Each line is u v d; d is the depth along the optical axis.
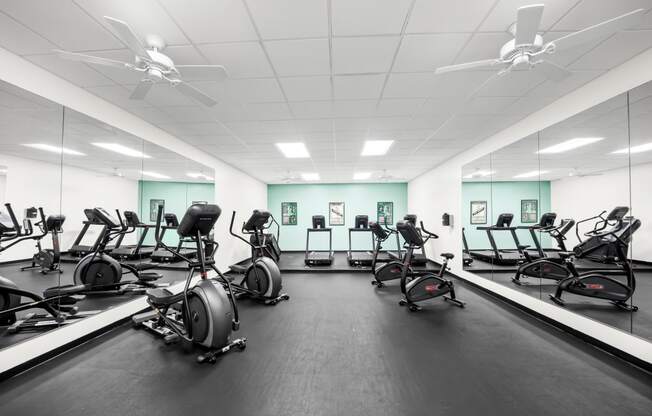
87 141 2.98
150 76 1.95
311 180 8.68
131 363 2.17
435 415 1.59
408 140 4.41
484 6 1.63
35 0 1.54
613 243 2.59
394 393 1.79
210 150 4.92
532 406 1.67
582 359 2.23
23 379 1.95
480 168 4.57
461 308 3.57
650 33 1.87
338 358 2.26
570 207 3.07
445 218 5.73
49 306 2.53
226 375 2.01
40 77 2.27
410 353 2.34
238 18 1.71
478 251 4.59
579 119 2.72
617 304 2.55
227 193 6.01
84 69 2.30
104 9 1.62
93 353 2.34
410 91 2.73
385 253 7.74
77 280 3.01
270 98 2.87
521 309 3.48
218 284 2.48
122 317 2.96
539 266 3.39
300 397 1.76
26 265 2.56
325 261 6.56
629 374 2.01
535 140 3.38
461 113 3.29
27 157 2.57
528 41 1.61
